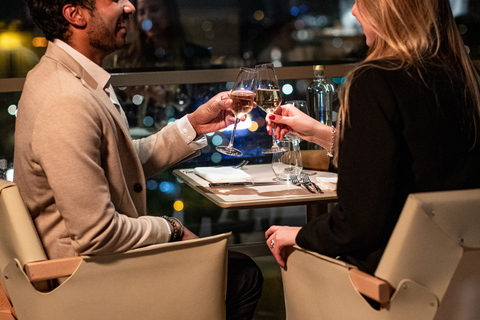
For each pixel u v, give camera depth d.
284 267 1.33
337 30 2.91
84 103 1.17
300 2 2.86
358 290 1.03
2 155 2.66
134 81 2.60
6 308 1.42
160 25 2.70
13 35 2.54
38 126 1.14
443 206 0.94
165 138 1.81
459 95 1.08
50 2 1.31
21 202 1.14
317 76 2.27
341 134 1.11
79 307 1.16
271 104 1.71
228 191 1.60
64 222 1.23
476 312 1.05
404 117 1.03
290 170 1.77
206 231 3.09
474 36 3.00
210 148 2.89
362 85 1.06
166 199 3.02
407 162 1.05
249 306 1.50
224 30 2.80
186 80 2.66
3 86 2.50
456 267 0.97
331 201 1.55
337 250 1.09
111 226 1.15
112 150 1.26
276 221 3.17
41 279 1.10
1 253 1.22
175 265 1.24
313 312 1.22
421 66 1.07
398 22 1.12
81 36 1.36
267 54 2.88
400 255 0.95
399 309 0.98
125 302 1.20
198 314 1.29
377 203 1.01
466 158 1.06
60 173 1.12
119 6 1.39
